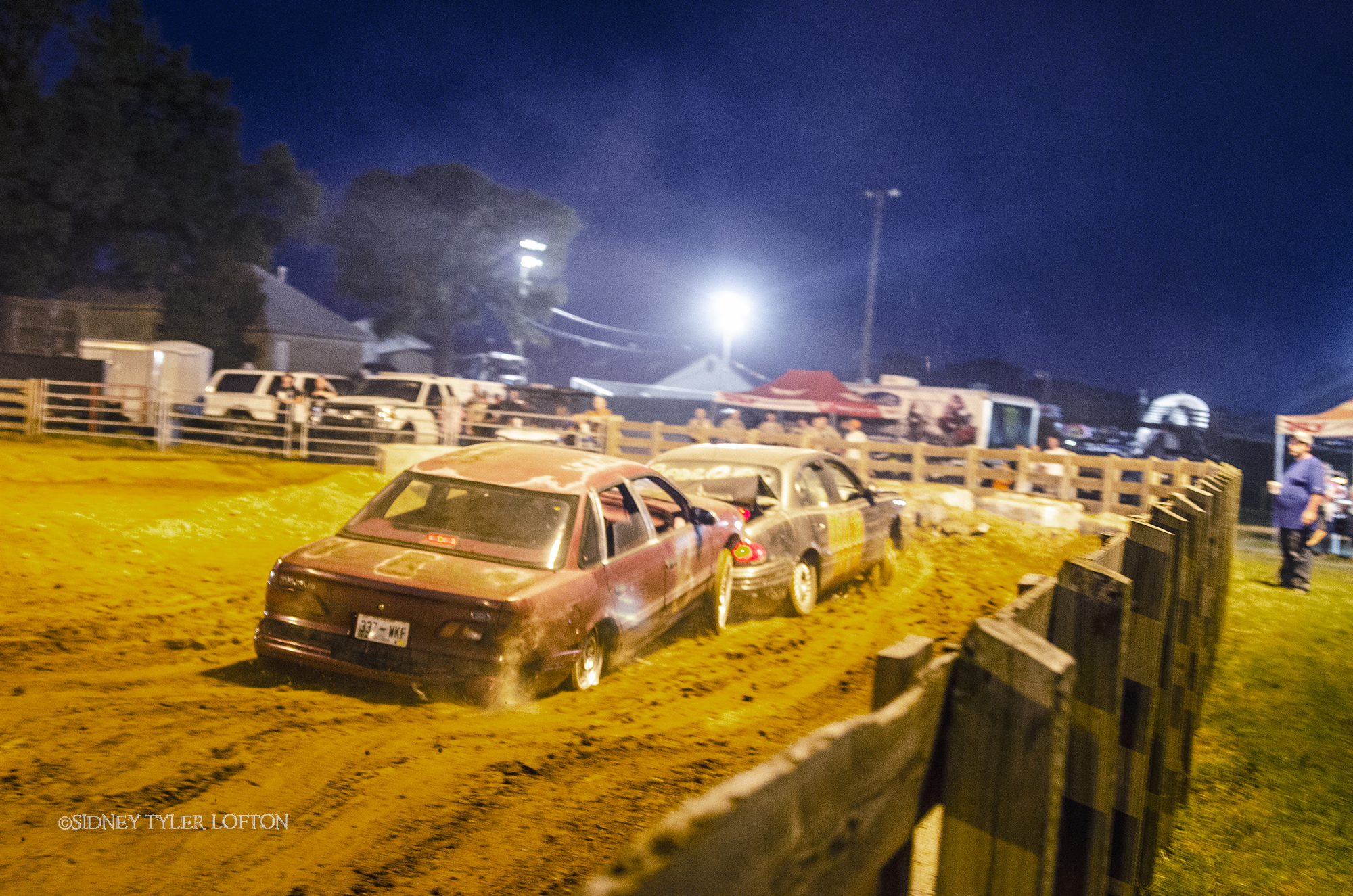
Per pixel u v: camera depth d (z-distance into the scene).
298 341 38.69
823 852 1.29
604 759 4.64
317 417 19.92
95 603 7.27
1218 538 7.16
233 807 3.86
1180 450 29.34
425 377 21.53
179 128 36.47
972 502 15.51
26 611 6.86
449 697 5.23
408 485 6.33
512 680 5.20
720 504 8.23
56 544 8.66
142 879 3.27
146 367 24.69
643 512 6.85
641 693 5.98
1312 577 13.19
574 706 5.55
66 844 3.46
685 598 7.26
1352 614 10.49
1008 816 1.73
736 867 1.07
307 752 4.45
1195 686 5.27
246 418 21.86
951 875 1.79
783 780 1.16
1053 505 15.20
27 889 3.14
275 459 18.53
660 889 0.94
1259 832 4.70
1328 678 7.70
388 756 4.46
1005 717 1.74
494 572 5.55
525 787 4.21
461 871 3.45
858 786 1.39
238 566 9.13
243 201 39.22
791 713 5.80
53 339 35.19
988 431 23.59
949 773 1.79
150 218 36.06
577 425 19.27
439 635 5.20
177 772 4.14
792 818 1.19
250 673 5.84
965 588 10.70
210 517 10.55
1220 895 4.02
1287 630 9.39
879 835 1.50
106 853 3.42
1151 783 3.99
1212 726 6.24
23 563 8.02
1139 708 3.29
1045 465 16.88
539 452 6.99
